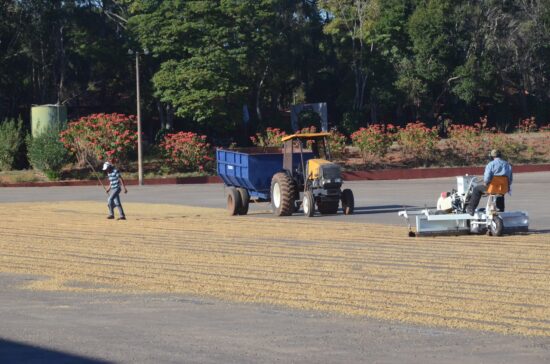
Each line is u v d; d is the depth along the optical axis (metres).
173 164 51.38
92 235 22.23
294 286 13.79
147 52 59.19
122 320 11.26
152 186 45.53
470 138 53.19
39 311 12.01
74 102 65.88
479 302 12.27
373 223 24.36
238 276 14.91
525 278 14.36
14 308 12.27
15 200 36.75
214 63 56.38
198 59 56.28
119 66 64.06
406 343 9.81
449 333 10.33
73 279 14.86
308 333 10.38
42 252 18.81
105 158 50.03
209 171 52.09
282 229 23.05
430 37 64.69
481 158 53.16
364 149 52.38
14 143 52.72
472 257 17.00
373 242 19.72
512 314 11.42
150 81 61.97
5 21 60.00
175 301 12.62
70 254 18.39
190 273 15.34
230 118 58.66
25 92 64.06
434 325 10.78
